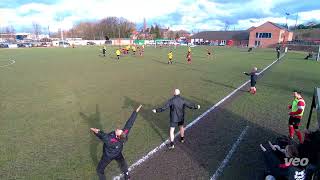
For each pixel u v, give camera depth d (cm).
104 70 2759
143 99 1458
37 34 14875
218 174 668
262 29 9475
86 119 1111
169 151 799
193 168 698
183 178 650
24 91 1706
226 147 825
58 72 2644
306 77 2366
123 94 1586
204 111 1213
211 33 12662
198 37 12769
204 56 4878
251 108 1272
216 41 11988
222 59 4244
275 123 1048
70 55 5088
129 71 2667
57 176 662
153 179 646
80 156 770
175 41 11488
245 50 7288
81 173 676
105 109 1262
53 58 4422
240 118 1112
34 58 4441
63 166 712
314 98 743
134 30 14700
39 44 9538
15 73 2597
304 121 1082
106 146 599
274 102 1398
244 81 2081
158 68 2936
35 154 785
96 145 848
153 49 7512
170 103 812
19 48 8088
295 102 867
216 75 2403
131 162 731
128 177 632
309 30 12100
